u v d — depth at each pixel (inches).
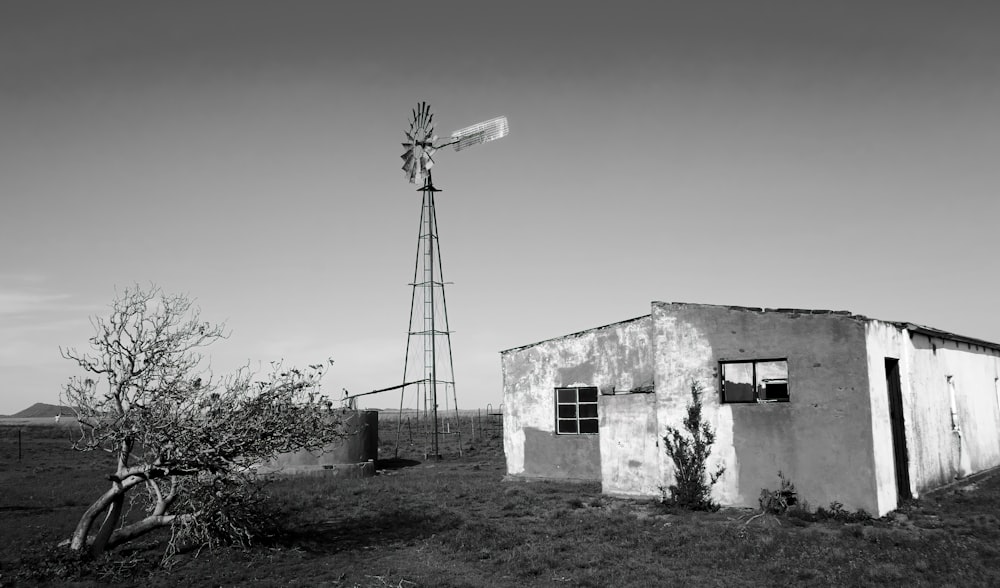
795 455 585.3
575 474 837.2
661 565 437.1
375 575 419.8
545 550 473.4
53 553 421.4
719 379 630.5
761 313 615.5
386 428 2341.3
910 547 457.7
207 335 459.8
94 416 433.7
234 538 474.9
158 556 454.3
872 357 577.6
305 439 469.1
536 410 879.7
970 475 773.3
